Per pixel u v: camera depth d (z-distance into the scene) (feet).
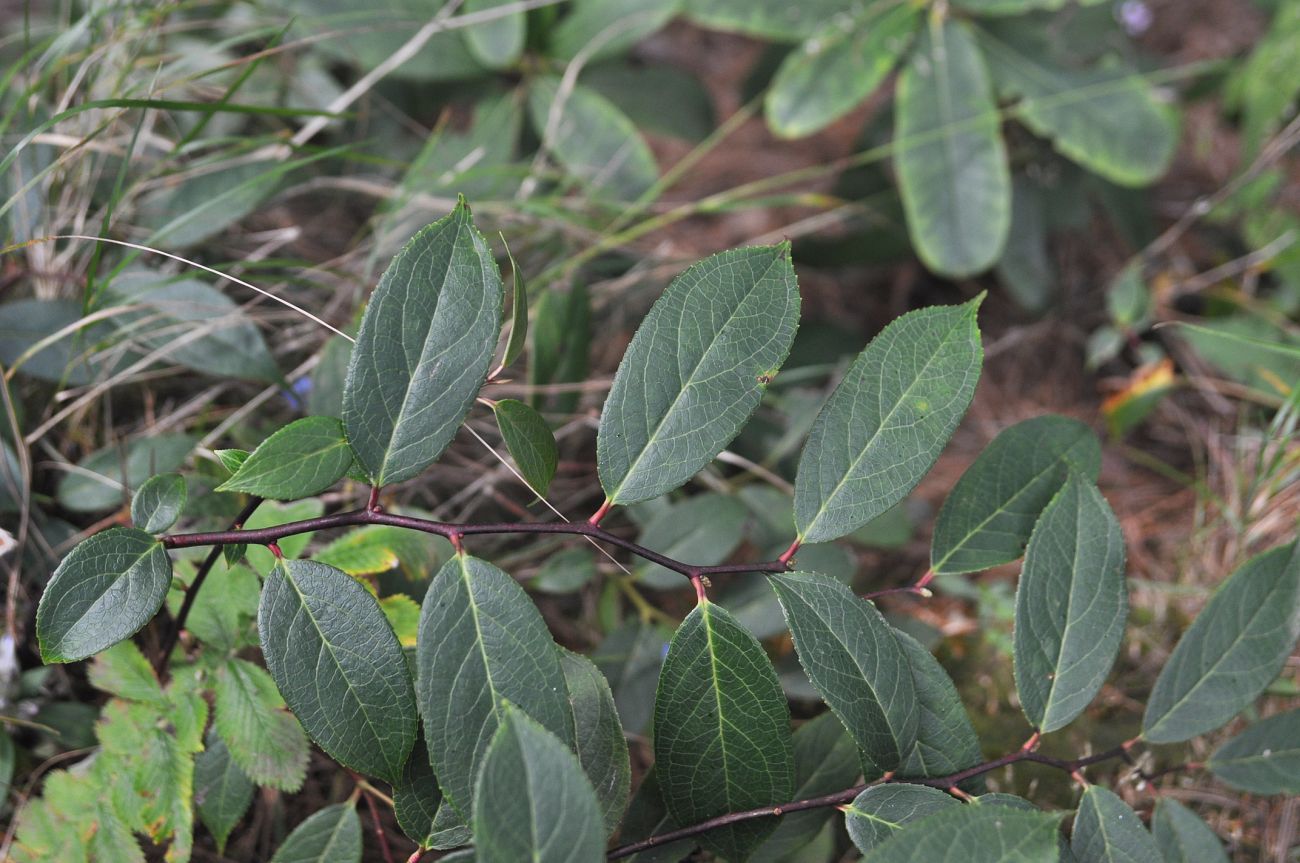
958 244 3.08
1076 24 3.45
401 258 1.88
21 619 2.33
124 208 2.59
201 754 2.16
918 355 1.96
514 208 2.93
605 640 2.48
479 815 1.72
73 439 2.49
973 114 3.11
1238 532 2.71
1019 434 2.09
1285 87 3.39
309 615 1.89
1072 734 2.49
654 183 3.17
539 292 2.75
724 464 2.75
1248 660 2.02
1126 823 1.97
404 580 2.24
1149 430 3.37
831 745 2.14
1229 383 3.35
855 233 3.60
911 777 1.99
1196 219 3.91
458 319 1.89
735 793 1.97
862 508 1.95
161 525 1.91
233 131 2.99
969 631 2.68
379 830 2.14
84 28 2.52
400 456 1.88
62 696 2.34
